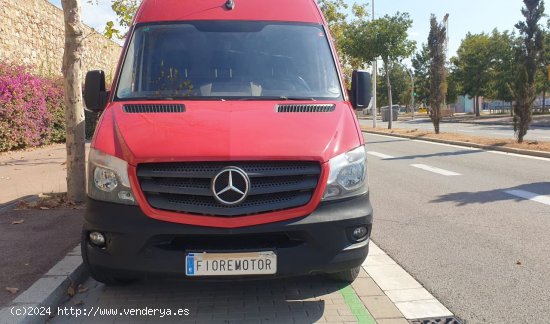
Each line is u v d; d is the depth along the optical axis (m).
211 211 3.89
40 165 13.07
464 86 54.44
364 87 5.77
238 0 5.76
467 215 7.86
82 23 8.02
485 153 16.31
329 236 3.99
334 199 4.05
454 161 14.48
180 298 4.70
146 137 4.14
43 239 6.14
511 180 10.91
